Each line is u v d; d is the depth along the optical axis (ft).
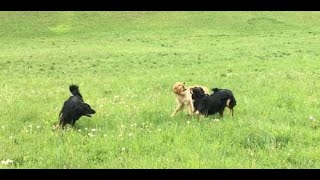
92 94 70.79
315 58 125.59
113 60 134.92
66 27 230.07
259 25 234.17
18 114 53.57
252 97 63.82
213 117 50.37
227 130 43.80
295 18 255.29
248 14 257.14
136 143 39.75
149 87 78.28
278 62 118.52
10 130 46.21
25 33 217.97
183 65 120.16
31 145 39.93
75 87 49.88
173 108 55.77
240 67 111.14
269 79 82.89
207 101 49.44
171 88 77.05
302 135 42.24
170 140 41.29
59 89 78.02
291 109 55.26
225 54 144.46
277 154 36.94
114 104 59.47
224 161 35.45
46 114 53.62
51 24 236.22
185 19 245.04
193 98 49.93
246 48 160.97
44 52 160.04
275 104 58.18
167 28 227.40
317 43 171.73
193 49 162.91
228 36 204.95
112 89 77.00
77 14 252.62
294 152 37.40
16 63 131.03
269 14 260.01
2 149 38.50
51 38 208.23
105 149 38.75
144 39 198.08
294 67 106.32
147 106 57.26
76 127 46.14
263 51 150.10
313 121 47.83
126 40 195.83
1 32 217.15
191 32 217.15
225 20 243.60
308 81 78.43
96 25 235.61
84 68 118.83
